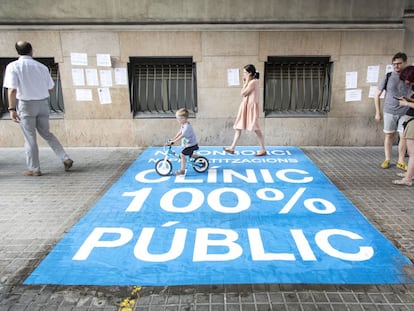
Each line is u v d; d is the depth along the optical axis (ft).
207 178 16.60
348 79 22.21
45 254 9.94
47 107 16.98
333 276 8.78
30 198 14.28
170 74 23.29
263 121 23.08
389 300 7.89
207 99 22.68
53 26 21.48
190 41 21.61
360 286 8.39
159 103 23.75
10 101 15.62
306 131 23.20
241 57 21.88
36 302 7.89
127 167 18.69
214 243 10.47
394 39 21.56
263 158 20.25
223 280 8.65
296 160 19.83
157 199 14.01
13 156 21.21
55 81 23.21
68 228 11.56
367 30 21.39
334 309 7.60
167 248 10.21
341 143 23.35
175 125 23.20
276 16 21.52
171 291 8.25
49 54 21.84
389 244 10.36
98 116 22.99
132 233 11.16
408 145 14.94
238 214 12.55
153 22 21.65
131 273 8.98
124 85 22.44
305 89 23.47
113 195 14.51
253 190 14.97
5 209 13.17
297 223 11.81
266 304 7.78
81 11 21.50
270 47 21.66
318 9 21.38
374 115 22.75
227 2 21.34
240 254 9.84
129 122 23.13
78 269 9.18
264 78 22.35
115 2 21.36
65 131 23.20
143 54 21.85
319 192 14.71
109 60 21.93
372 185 15.53
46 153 21.89
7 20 21.56
